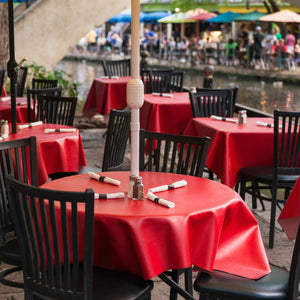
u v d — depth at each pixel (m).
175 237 2.56
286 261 4.14
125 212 2.60
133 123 2.84
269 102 14.84
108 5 12.73
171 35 34.94
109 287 2.52
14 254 2.92
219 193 2.98
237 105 8.14
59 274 2.37
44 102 5.96
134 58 2.81
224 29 28.02
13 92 4.67
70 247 2.69
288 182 4.47
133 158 2.87
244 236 2.93
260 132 4.90
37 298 2.48
